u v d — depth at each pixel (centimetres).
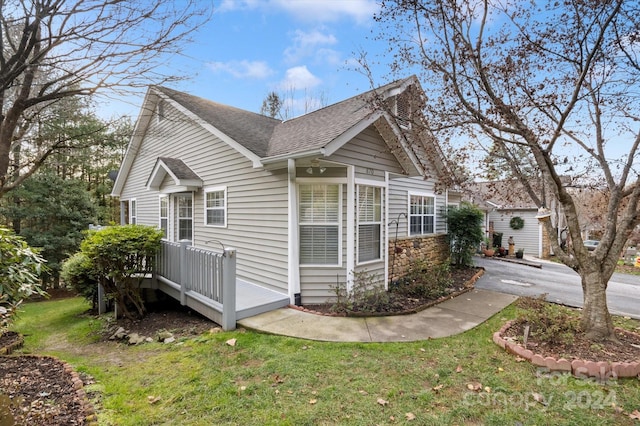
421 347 389
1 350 457
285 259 581
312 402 274
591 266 395
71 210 1279
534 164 466
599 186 459
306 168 575
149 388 311
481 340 411
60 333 604
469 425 245
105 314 704
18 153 574
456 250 1009
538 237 1647
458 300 620
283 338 421
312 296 581
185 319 576
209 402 279
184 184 788
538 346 370
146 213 1129
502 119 418
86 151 897
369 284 573
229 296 469
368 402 274
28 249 291
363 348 386
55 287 1240
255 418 254
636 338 397
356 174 599
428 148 538
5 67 349
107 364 391
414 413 259
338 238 584
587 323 395
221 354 382
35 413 236
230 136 653
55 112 554
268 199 618
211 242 786
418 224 948
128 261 610
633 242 1362
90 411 260
